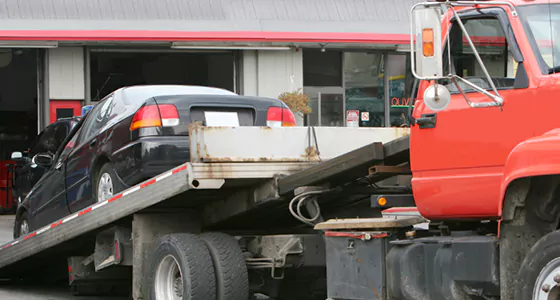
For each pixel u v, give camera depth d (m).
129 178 8.77
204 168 7.19
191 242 7.52
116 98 9.67
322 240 7.38
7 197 22.77
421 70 5.30
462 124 5.95
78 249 10.05
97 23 22.88
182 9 23.75
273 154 7.50
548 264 5.18
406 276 6.16
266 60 24.83
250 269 7.73
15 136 23.36
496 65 5.79
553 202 5.51
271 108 9.11
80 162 9.99
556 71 5.54
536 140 5.39
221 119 8.85
